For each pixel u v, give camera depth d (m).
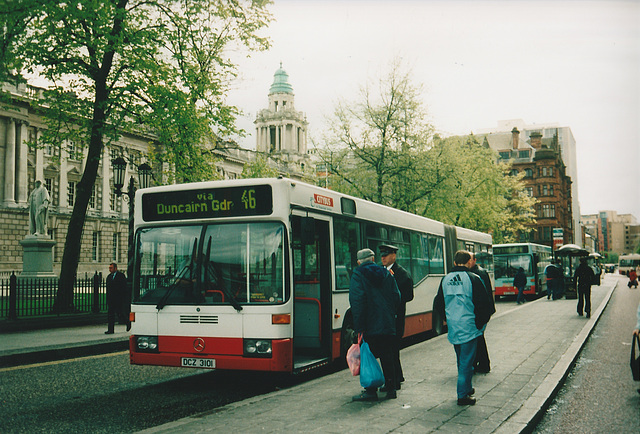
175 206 8.63
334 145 35.88
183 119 20.59
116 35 19.06
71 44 19.55
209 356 8.07
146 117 20.83
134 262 8.73
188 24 20.64
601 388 8.19
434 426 5.53
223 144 24.25
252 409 6.37
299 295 9.17
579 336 13.14
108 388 8.73
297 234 8.79
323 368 10.70
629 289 44.66
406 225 13.74
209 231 8.41
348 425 5.59
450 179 35.62
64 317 17.67
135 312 8.56
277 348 7.80
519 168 96.75
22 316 17.34
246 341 7.92
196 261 8.36
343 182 36.16
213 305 8.12
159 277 8.55
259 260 8.13
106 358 12.05
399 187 35.47
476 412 6.09
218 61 22.08
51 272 27.84
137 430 6.24
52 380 9.42
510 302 30.83
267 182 8.25
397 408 6.30
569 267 35.97
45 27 18.94
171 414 7.00
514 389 7.31
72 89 21.34
